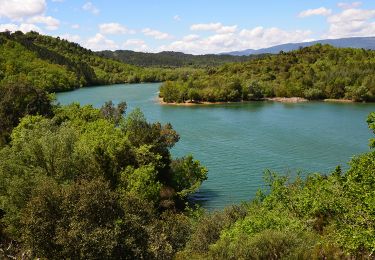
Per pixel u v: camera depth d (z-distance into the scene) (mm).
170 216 35969
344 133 91062
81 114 72688
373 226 13070
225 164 66625
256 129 97250
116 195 21359
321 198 18297
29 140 39750
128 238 20078
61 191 21219
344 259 14578
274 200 23375
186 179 54094
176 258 23734
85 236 19094
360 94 158375
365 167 15539
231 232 21344
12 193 30641
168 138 62062
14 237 30469
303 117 117125
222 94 160125
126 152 46781
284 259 15445
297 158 69750
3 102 67500
